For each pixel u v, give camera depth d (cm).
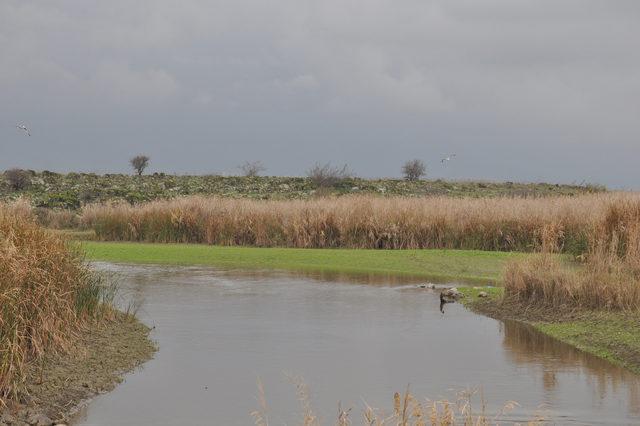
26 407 988
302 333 1459
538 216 2795
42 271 1209
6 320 1052
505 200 3178
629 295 1530
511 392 1080
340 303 1794
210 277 2236
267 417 973
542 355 1297
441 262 2506
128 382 1129
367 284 2114
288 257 2677
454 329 1505
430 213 2947
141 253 2769
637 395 1065
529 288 1688
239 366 1212
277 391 1083
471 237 2830
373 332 1469
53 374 1107
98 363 1193
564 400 1041
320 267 2481
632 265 1747
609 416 973
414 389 1092
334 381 1131
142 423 953
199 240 3156
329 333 1457
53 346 1190
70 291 1288
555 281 1631
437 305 1777
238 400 1041
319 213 3031
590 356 1292
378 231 2919
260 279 2206
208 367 1208
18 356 1045
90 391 1077
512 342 1388
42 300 1197
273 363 1233
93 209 3669
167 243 3125
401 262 2531
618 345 1310
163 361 1244
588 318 1503
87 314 1414
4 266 1109
